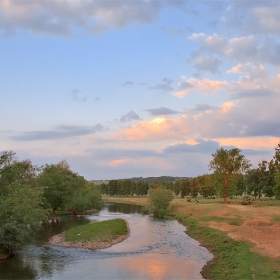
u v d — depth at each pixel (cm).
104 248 4284
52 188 7775
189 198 12012
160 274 3005
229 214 6856
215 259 3566
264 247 3719
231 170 10262
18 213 3509
